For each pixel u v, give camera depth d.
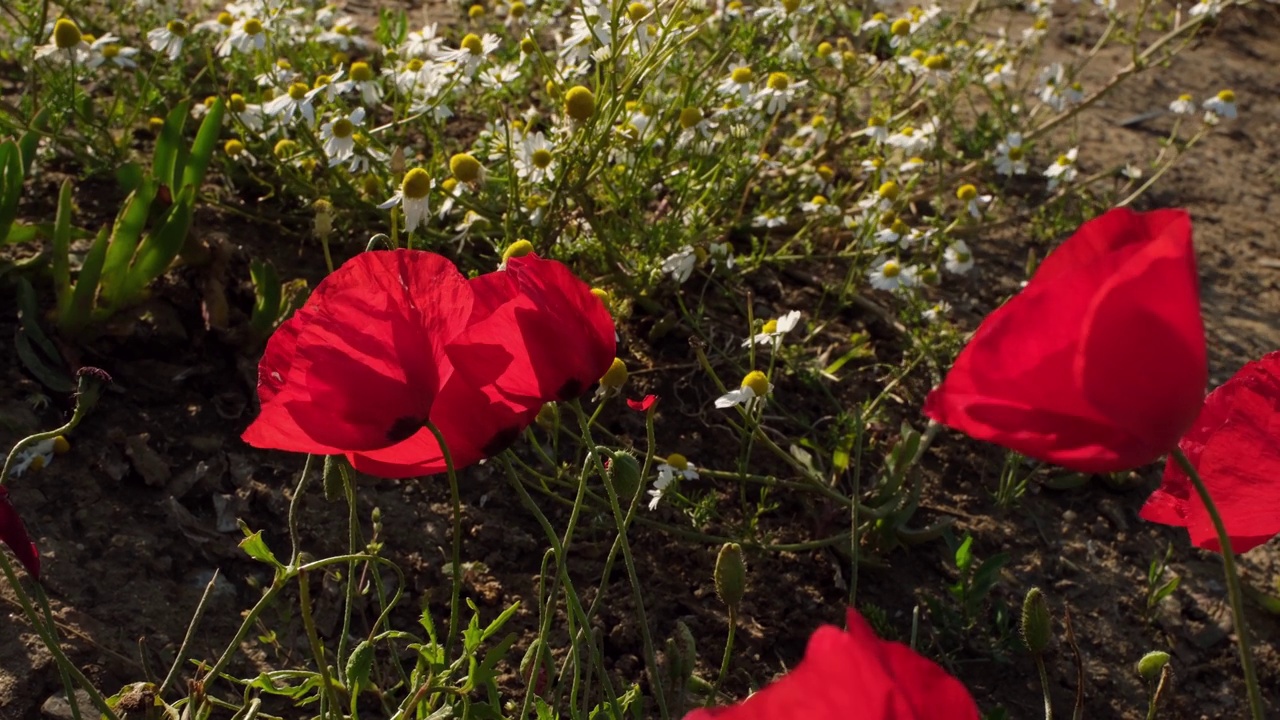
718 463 0.69
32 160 0.73
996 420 0.25
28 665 0.50
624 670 0.57
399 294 0.31
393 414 0.32
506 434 0.35
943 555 0.68
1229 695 0.64
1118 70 1.36
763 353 0.77
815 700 0.20
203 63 0.94
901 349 0.82
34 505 0.57
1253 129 1.29
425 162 0.80
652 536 0.64
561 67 0.80
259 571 0.58
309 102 0.72
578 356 0.34
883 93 1.10
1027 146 0.96
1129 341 0.24
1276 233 1.08
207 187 0.82
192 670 0.52
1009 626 0.64
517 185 0.70
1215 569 0.71
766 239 0.81
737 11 0.83
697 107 0.78
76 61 0.79
